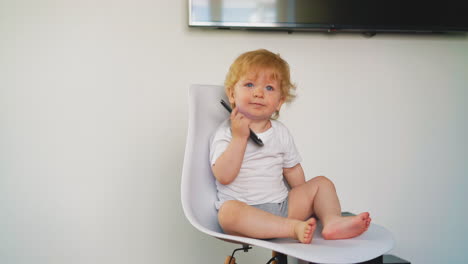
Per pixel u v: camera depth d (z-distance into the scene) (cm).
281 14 196
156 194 199
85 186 195
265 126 145
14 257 192
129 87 196
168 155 199
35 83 192
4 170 191
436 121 216
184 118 199
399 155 213
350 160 210
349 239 119
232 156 133
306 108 206
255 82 138
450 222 215
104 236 196
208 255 201
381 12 201
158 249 199
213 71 200
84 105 194
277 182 142
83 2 193
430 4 203
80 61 194
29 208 193
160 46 197
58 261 194
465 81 217
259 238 120
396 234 214
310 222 112
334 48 208
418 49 214
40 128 192
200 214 135
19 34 191
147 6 196
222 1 193
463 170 216
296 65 205
